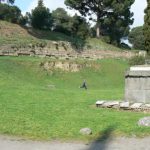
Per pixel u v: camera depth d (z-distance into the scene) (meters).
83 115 16.67
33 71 43.59
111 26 78.62
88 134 13.60
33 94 22.75
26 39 55.66
